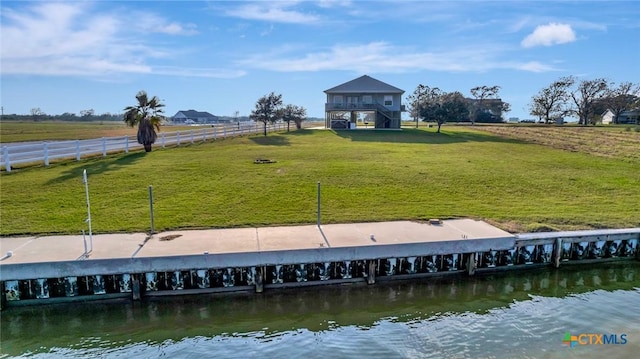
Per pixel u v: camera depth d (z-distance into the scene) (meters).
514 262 9.63
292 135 37.38
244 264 8.13
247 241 8.84
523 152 25.56
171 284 8.04
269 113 38.66
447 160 21.42
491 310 7.91
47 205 11.74
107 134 48.62
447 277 9.20
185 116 124.00
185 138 28.58
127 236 9.09
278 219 10.64
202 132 30.78
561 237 9.77
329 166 18.81
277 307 7.86
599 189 15.10
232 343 6.74
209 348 6.60
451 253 9.07
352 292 8.45
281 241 8.87
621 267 10.01
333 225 10.16
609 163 21.06
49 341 6.77
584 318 7.63
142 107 23.58
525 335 7.04
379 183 15.34
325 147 27.64
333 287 8.58
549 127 48.97
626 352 6.55
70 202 12.09
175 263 7.89
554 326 7.34
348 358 6.34
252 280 8.27
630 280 9.36
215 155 22.48
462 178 16.47
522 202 13.07
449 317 7.63
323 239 9.05
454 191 14.39
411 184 15.29
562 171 18.52
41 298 7.70
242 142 30.72
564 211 12.03
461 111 46.28
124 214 10.91
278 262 8.25
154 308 7.74
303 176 16.31
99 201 12.24
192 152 23.83
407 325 7.33
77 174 16.03
